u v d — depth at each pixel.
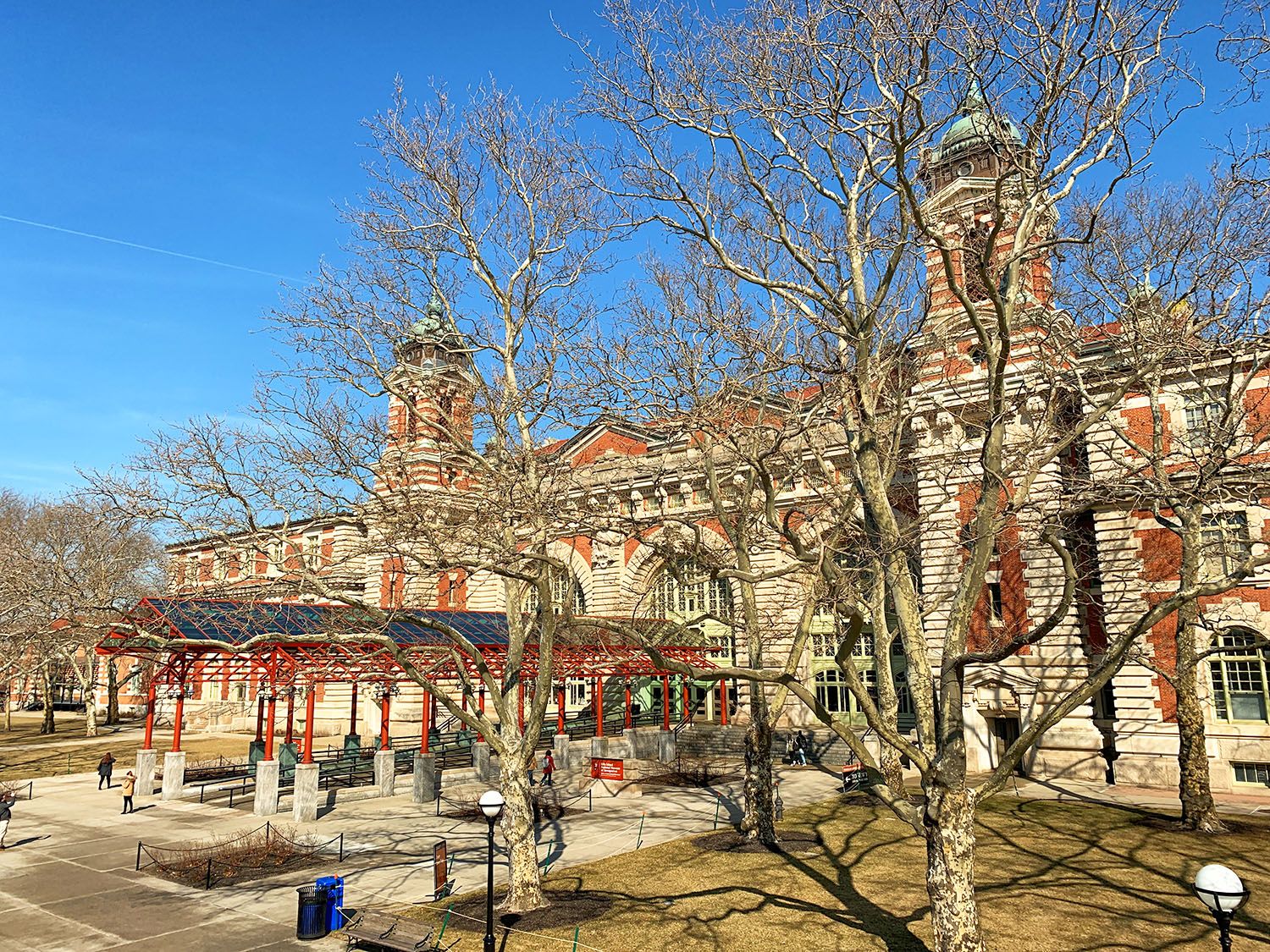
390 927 15.94
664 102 16.98
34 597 27.62
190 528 16.91
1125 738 32.09
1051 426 17.59
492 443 20.33
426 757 32.06
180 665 33.78
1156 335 17.84
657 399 19.27
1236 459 18.02
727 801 31.09
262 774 29.45
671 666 13.38
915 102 13.10
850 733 13.81
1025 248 14.45
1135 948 14.52
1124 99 13.28
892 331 21.88
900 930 15.62
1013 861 20.59
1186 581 18.53
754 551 42.69
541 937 15.78
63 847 24.58
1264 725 30.17
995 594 35.59
